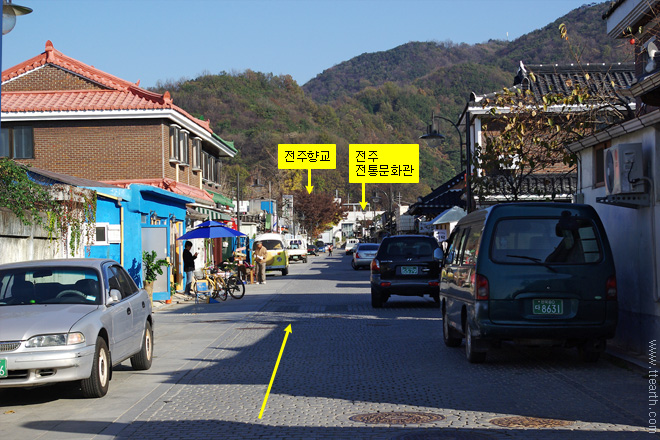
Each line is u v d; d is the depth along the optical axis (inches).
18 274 368.8
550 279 378.9
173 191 1184.8
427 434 253.3
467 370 388.8
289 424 274.2
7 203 542.6
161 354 483.2
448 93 6520.7
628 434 249.4
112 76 1227.9
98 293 362.3
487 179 748.0
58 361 311.0
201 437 257.6
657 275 394.3
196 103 5078.7
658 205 392.8
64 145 1186.6
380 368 400.2
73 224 663.1
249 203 3368.6
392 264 762.2
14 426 282.8
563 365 400.8
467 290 405.4
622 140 442.9
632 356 408.2
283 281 1418.6
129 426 278.4
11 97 1203.2
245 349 493.7
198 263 1328.7
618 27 663.8
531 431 255.3
